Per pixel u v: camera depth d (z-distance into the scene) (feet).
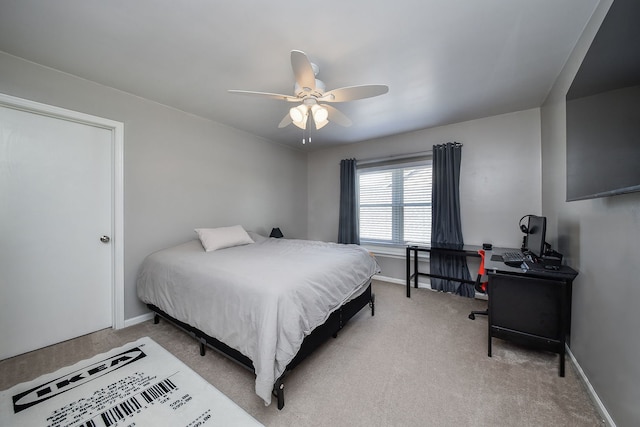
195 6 4.55
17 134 6.33
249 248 8.88
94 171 7.57
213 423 4.22
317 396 4.98
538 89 7.88
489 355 6.31
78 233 7.29
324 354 6.42
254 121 10.65
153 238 8.65
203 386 5.10
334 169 15.06
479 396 4.96
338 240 14.40
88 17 4.80
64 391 4.98
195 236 9.88
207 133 10.35
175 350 6.54
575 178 4.77
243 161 11.96
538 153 9.30
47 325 6.76
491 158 10.22
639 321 3.53
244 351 4.79
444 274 11.16
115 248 7.76
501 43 5.66
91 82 7.25
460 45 5.72
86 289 7.43
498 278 6.21
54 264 6.89
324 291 5.87
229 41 5.54
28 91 6.24
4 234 6.19
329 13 4.72
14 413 4.43
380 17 4.83
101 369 5.68
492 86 7.69
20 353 6.33
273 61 6.30
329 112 7.06
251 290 5.00
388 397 4.96
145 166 8.43
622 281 3.98
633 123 2.93
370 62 6.36
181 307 6.34
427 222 12.10
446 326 7.97
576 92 4.78
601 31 3.83
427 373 5.68
